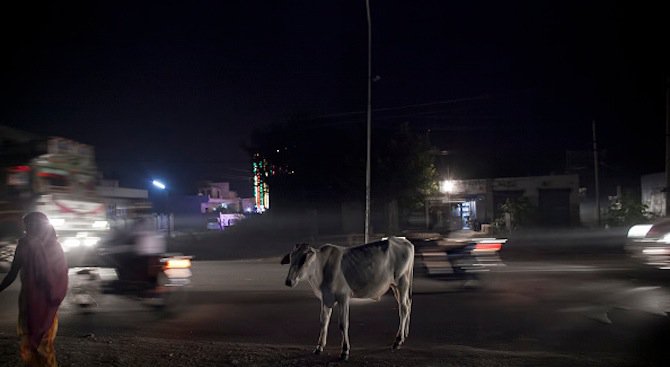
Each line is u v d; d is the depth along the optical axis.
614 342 9.79
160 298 13.47
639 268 20.66
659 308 12.78
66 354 7.94
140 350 8.33
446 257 15.61
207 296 15.09
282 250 34.06
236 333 10.74
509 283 16.98
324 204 41.72
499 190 46.91
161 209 69.69
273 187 42.81
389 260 8.35
